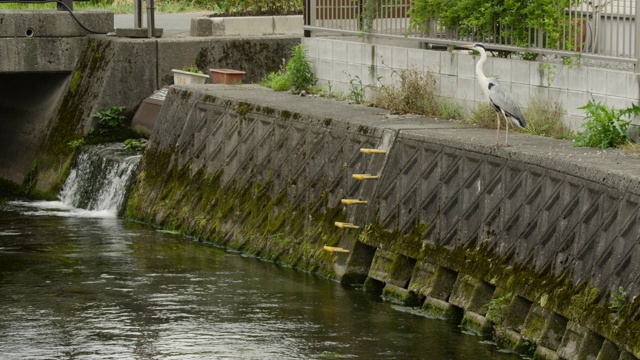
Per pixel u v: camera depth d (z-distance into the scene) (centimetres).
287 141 2183
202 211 2345
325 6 2539
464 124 2047
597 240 1483
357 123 2031
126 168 2636
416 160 1877
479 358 1534
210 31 3111
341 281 1936
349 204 1962
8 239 2319
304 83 2525
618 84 1825
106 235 2353
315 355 1545
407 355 1546
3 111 3178
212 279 1969
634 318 1366
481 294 1673
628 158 1628
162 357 1545
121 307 1795
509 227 1662
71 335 1648
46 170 2953
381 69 2342
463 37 2181
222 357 1541
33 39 3022
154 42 2966
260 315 1745
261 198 2206
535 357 1520
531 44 2025
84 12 3073
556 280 1535
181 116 2536
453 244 1762
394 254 1853
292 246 2070
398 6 2338
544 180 1612
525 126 1772
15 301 1833
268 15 3244
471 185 1753
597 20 1884
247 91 2533
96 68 2983
